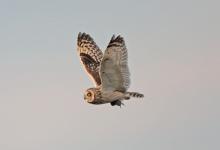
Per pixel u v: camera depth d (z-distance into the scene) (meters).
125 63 20.17
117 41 19.86
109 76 20.44
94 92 20.91
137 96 20.78
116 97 20.75
